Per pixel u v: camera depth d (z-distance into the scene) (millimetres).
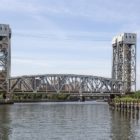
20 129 72688
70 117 105188
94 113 123312
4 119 96188
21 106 175625
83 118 101375
